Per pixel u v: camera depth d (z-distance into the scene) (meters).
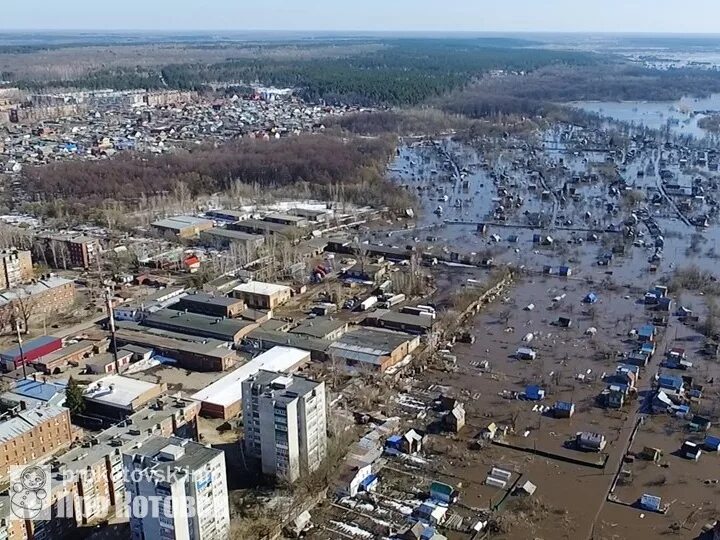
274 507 188.12
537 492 198.38
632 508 191.75
